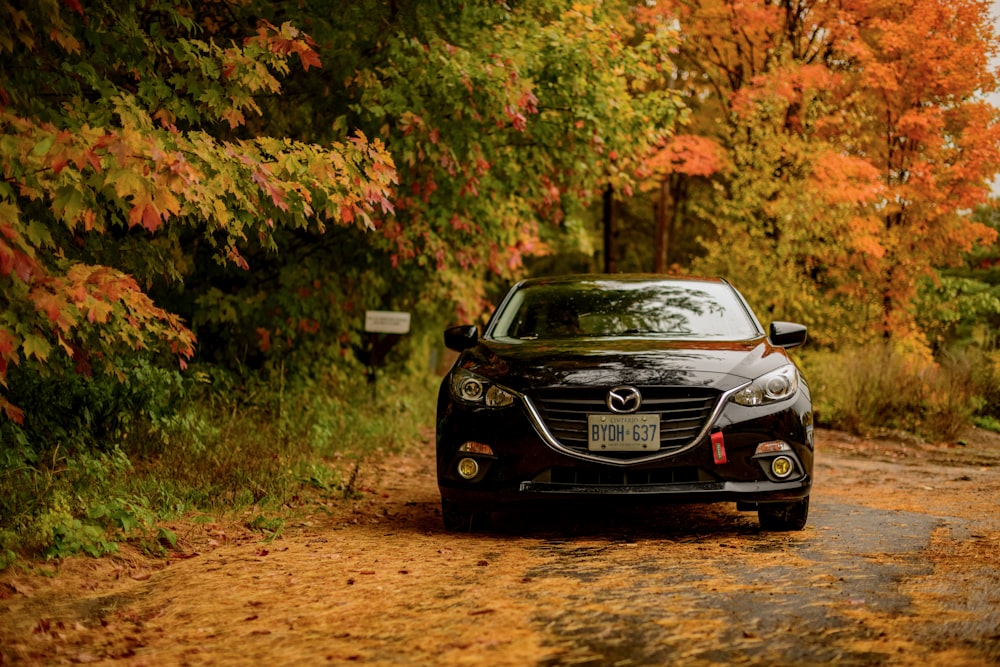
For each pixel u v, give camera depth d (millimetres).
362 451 14672
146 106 9297
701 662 4711
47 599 6363
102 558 7336
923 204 23406
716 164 25609
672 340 8977
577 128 15359
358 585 6516
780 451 8047
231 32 12242
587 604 5824
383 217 15305
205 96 9055
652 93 16875
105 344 8641
